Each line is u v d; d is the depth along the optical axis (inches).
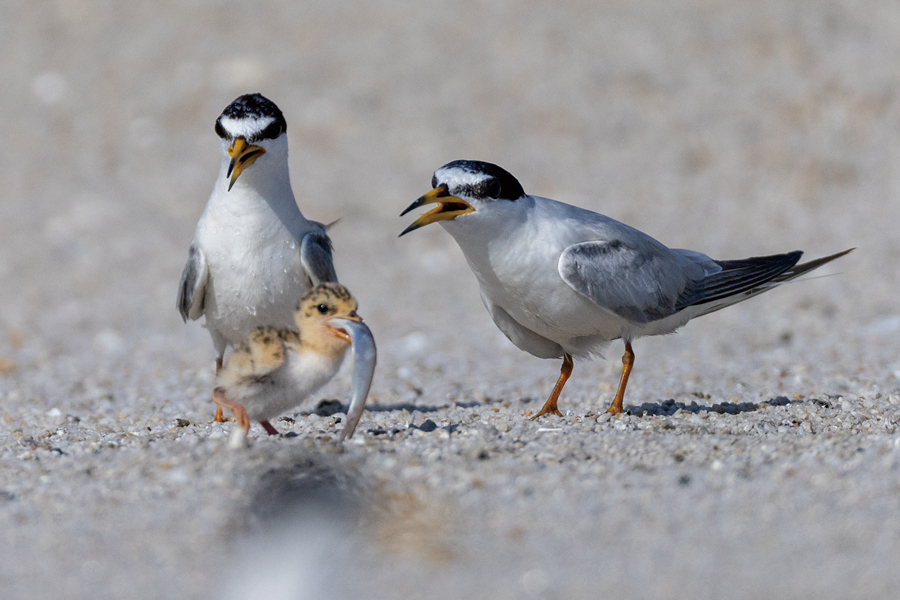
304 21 1193.4
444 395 486.0
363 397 322.3
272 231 398.9
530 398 468.4
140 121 1093.1
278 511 278.5
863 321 646.5
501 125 1012.5
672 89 1051.9
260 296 404.2
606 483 294.5
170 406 464.8
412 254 864.9
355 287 800.3
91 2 1296.8
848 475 295.1
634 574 248.1
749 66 1077.8
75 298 800.9
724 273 420.8
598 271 376.5
